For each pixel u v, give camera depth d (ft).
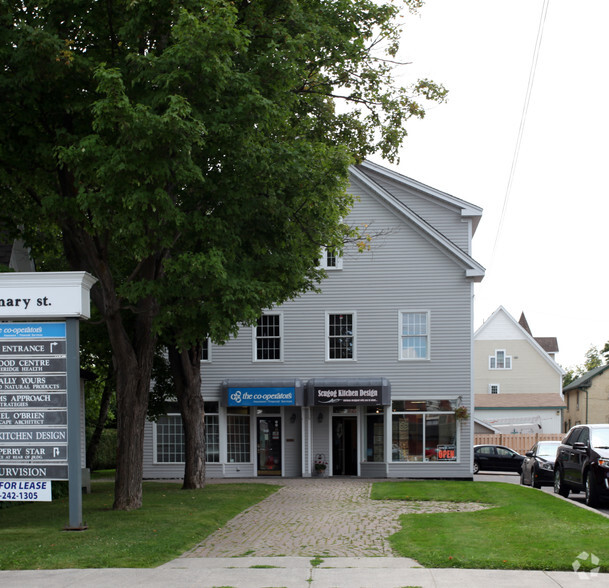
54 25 44.57
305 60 55.52
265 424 104.99
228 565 32.68
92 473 115.55
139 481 53.36
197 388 77.10
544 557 32.35
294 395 101.30
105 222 43.34
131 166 40.45
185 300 47.24
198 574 30.81
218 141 45.52
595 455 57.41
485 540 37.24
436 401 101.55
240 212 47.98
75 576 30.71
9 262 68.28
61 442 40.60
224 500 60.95
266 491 71.92
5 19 43.14
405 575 30.01
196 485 75.61
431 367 101.96
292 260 53.26
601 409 229.25
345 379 101.71
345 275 103.91
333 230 57.88
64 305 40.14
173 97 39.65
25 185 49.70
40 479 40.55
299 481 92.53
